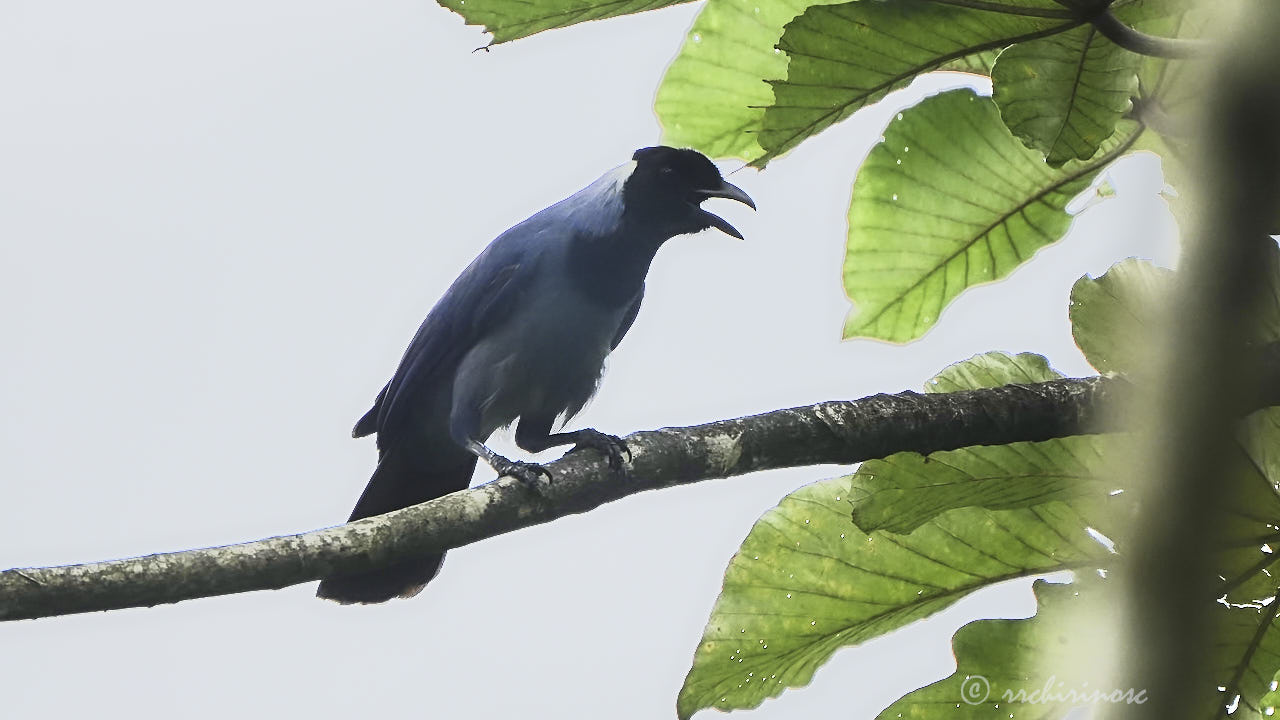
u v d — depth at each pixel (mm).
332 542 5980
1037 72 4875
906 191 7023
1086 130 5039
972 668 5844
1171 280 3074
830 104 5242
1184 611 2895
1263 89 3012
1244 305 2986
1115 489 5246
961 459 6027
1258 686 5145
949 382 6695
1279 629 5078
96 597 5258
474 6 5086
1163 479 2955
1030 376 6613
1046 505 5836
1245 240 2992
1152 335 3057
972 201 6938
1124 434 5125
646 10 5102
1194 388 2959
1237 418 2934
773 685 6293
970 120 6742
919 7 4754
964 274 7195
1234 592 5059
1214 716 5152
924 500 5707
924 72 5086
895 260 7219
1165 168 5172
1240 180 3018
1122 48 4695
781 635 6180
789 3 6512
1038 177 6750
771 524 6199
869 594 6105
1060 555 5852
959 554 5965
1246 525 4926
